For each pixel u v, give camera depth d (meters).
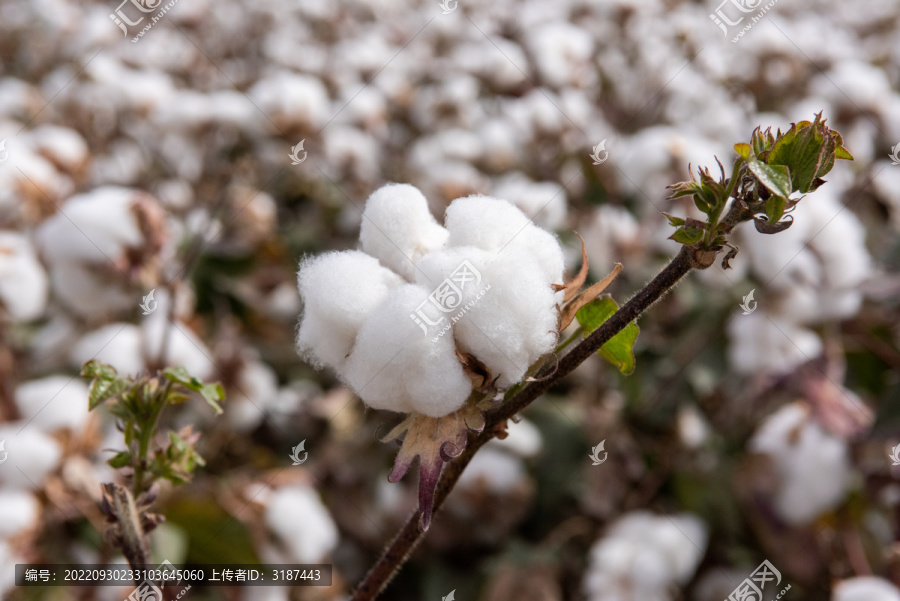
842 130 1.03
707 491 0.77
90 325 0.82
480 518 0.77
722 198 0.35
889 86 1.25
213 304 0.90
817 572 0.71
